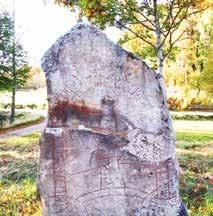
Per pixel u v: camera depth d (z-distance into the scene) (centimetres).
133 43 589
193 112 1568
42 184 268
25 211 331
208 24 1355
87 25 266
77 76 266
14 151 625
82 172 268
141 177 269
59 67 265
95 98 267
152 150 268
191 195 365
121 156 268
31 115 1595
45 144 267
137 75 266
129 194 269
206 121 1370
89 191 269
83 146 267
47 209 269
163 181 269
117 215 270
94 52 265
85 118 267
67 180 268
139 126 267
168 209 269
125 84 266
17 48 1246
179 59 1430
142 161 268
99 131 267
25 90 2403
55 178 268
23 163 508
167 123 269
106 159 268
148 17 536
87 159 268
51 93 266
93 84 266
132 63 266
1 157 568
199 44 1383
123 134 268
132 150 268
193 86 1437
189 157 534
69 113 267
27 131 1166
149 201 269
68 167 267
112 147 268
